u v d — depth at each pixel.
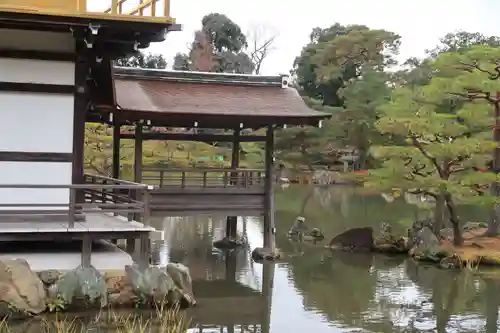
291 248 20.55
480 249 18.92
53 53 11.66
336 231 23.91
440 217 20.61
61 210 11.70
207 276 15.65
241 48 61.28
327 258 18.91
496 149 20.47
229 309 12.47
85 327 10.04
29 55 11.53
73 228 11.09
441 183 18.16
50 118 11.72
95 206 11.29
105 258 11.66
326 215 28.95
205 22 60.72
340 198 37.47
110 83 14.84
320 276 16.16
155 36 11.67
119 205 11.46
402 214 29.45
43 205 11.34
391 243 20.12
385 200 36.47
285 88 18.72
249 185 17.61
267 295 13.89
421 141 19.67
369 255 19.61
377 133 42.72
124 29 11.14
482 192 19.08
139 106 15.45
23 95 11.57
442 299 13.82
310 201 35.56
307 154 49.75
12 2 11.25
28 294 10.44
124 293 11.29
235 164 19.00
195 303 12.35
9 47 11.43
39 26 10.91
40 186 10.71
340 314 12.39
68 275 10.90
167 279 11.69
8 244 12.12
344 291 14.49
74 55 11.78
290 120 16.84
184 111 15.64
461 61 19.55
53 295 10.72
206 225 25.97
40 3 11.40
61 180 11.79
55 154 11.74
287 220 27.09
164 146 43.38
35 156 11.64
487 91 18.89
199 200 16.91
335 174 47.16
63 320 10.34
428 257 18.52
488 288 15.01
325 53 56.81
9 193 11.52
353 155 49.41
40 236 10.90
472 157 18.77
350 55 56.06
